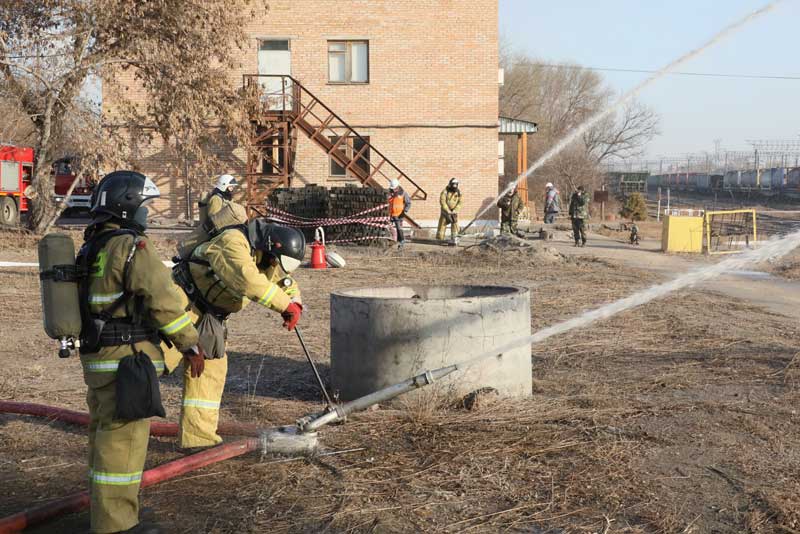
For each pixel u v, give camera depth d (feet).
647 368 23.30
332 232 67.41
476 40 87.10
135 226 11.87
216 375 16.28
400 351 18.93
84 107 65.77
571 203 74.18
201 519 12.71
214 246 14.85
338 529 12.32
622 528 12.27
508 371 19.51
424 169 87.81
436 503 13.28
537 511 12.92
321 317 33.22
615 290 41.65
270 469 14.97
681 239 67.46
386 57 87.10
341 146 87.97
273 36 86.58
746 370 22.81
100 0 61.82
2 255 57.57
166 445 16.72
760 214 137.49
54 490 14.25
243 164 87.20
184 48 67.87
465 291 22.47
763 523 12.34
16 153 79.36
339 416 16.01
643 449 15.88
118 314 11.56
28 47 62.69
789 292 41.86
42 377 22.93
